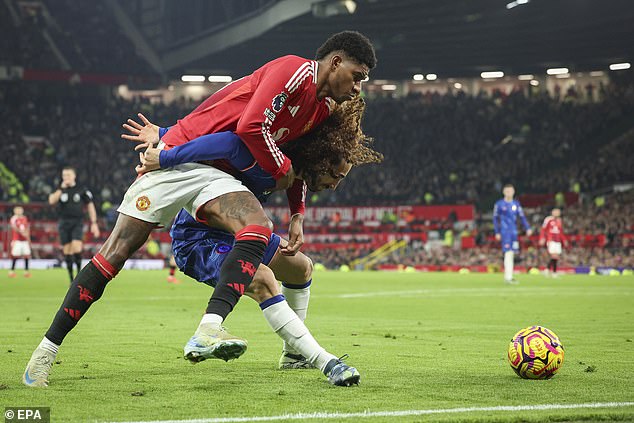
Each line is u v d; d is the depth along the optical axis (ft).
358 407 18.25
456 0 184.85
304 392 20.43
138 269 173.27
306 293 25.45
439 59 245.45
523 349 22.77
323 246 204.13
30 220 194.29
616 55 228.22
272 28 190.80
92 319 45.24
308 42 227.40
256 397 19.62
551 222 126.62
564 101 239.71
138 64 250.57
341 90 22.48
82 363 26.40
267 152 21.49
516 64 242.99
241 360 27.50
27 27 237.66
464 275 138.00
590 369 24.67
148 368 25.21
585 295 73.92
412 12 198.90
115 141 237.25
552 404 18.76
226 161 22.44
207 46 219.82
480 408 18.15
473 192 214.07
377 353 29.60
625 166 205.26
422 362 26.96
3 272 134.51
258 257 21.09
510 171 219.82
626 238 179.22
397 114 246.47
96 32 252.83
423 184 221.25
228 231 21.79
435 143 236.22
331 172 23.81
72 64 244.01
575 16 198.70
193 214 22.13
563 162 219.20
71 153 227.81
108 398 19.40
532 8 195.62
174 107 250.37
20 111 233.14
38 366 21.52
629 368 25.53
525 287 90.17
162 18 243.40
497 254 185.26
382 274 142.41
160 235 199.31
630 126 218.79
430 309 55.52
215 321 19.71
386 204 213.87
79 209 81.61
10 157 216.13
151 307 55.62
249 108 21.29
